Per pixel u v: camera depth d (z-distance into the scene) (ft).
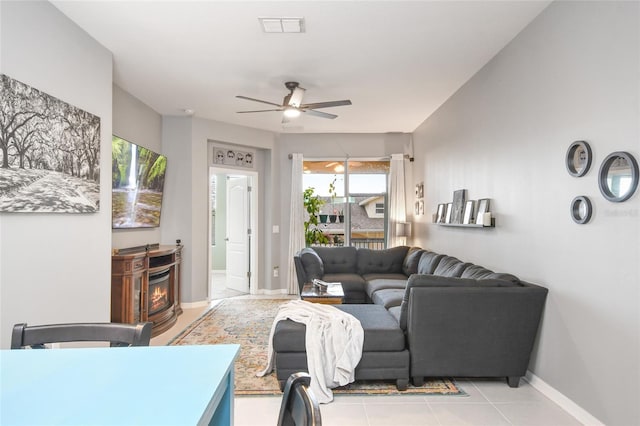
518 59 10.39
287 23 9.76
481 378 9.95
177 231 17.92
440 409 8.35
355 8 9.08
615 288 7.07
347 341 9.07
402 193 21.63
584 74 7.85
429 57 11.87
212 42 10.80
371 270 19.01
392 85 14.30
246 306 18.19
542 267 9.30
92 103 10.27
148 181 16.02
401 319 9.53
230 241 22.95
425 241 19.22
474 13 9.33
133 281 12.56
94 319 10.06
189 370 3.21
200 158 18.52
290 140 22.11
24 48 7.89
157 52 11.40
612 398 7.12
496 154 11.65
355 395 9.00
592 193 7.65
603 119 7.36
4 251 7.42
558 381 8.63
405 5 8.95
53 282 8.65
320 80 13.78
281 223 21.84
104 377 3.06
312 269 16.93
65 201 8.89
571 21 8.23
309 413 2.20
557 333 8.70
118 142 13.44
